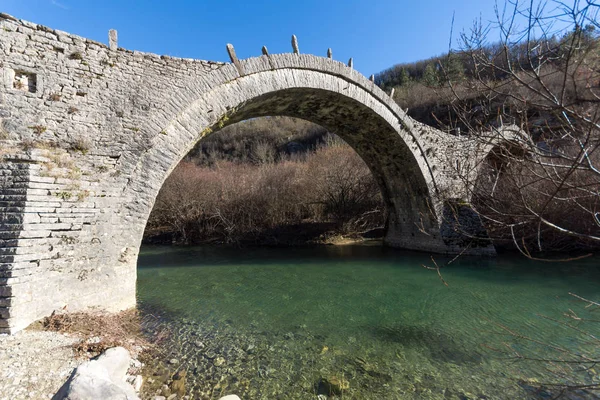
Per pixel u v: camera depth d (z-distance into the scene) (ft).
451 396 13.19
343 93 35.06
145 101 23.50
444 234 44.73
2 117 18.94
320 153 78.23
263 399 12.85
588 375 14.55
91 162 21.04
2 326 15.38
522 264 39.19
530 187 21.61
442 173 44.83
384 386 13.88
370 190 65.67
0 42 19.10
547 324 20.74
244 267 39.70
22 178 17.01
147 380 13.79
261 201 65.05
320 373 14.87
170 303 24.81
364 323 21.26
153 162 23.41
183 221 62.44
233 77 27.63
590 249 42.93
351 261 43.01
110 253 20.75
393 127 40.16
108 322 18.45
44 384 11.90
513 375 14.73
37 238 16.99
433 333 19.60
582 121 7.69
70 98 20.94
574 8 6.62
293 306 24.75
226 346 17.48
